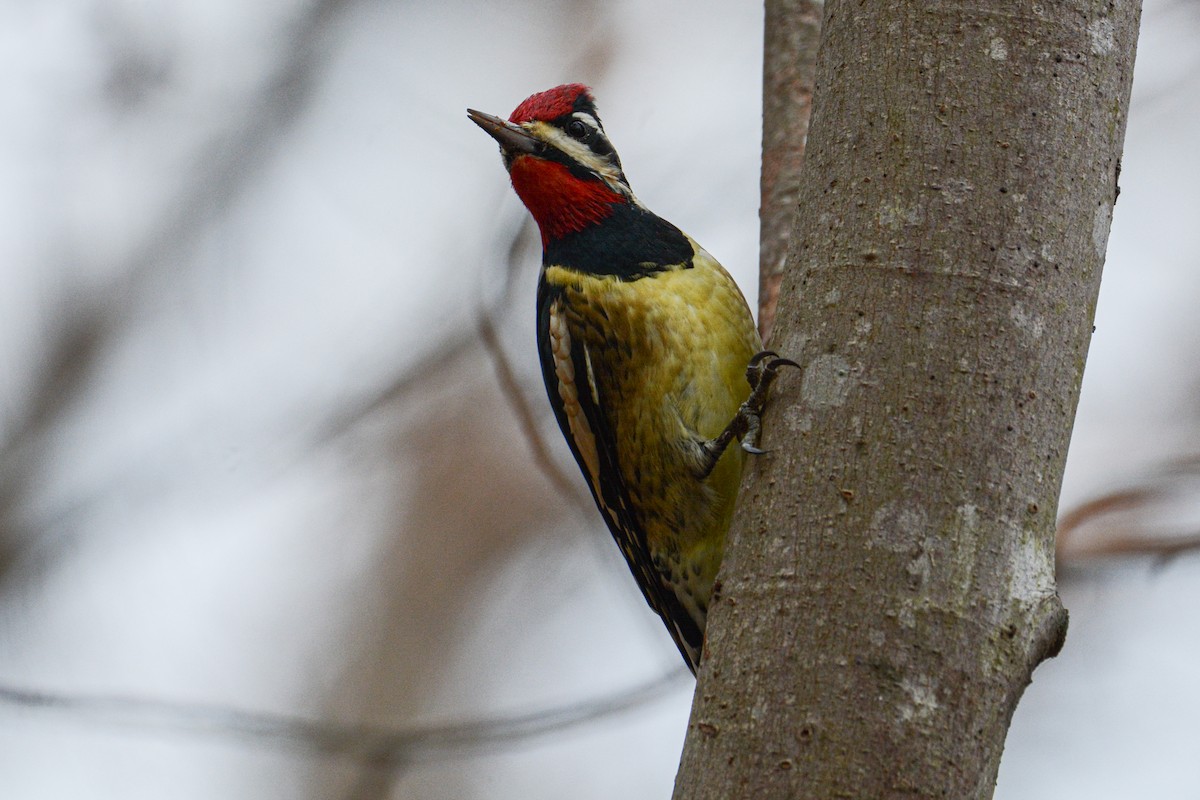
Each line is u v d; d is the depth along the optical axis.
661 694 10.98
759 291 9.55
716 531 9.80
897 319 5.86
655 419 9.61
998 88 6.09
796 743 5.25
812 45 10.06
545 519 17.73
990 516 5.57
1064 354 5.88
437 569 17.80
